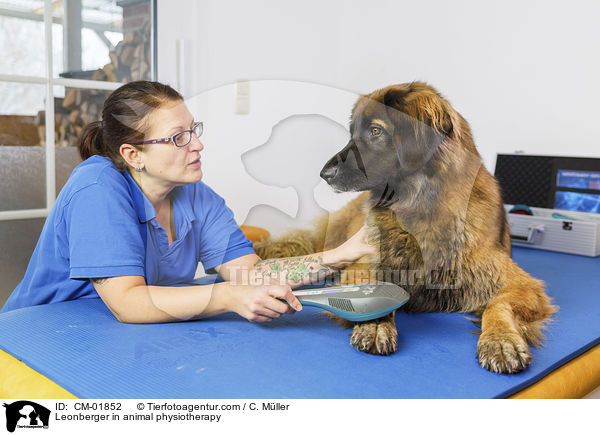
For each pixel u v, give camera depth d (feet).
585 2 6.46
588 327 3.39
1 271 6.17
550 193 6.34
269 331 3.07
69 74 6.73
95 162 3.24
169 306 3.04
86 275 3.00
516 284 3.57
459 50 7.66
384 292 2.96
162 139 2.80
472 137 3.24
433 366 2.67
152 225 3.07
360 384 2.44
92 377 2.46
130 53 7.43
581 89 6.60
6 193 6.19
